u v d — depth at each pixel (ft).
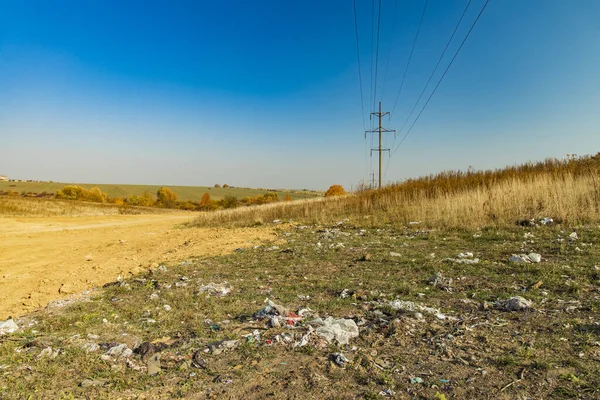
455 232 32.27
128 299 18.69
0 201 114.62
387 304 15.47
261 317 14.73
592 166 46.11
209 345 12.12
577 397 8.38
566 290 15.67
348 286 18.86
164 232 54.54
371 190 71.05
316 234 38.75
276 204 72.02
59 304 18.37
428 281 18.74
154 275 24.13
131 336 13.41
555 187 37.22
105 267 27.71
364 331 12.92
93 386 9.83
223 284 20.53
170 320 14.93
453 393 8.87
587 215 30.25
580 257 20.47
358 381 9.67
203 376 10.28
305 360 10.96
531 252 22.27
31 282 24.07
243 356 11.38
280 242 34.96
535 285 16.34
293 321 14.05
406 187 64.13
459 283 18.10
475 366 10.07
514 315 13.50
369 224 41.37
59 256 34.91
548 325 12.35
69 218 94.89
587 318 12.62
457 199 42.24
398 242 30.27
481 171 63.16
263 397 9.14
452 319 13.60
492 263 21.11
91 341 12.96
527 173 53.93
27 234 56.13
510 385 9.04
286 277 21.63
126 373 10.59
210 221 65.46
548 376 9.32
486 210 35.94
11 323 14.80
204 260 28.58
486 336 11.88
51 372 10.57
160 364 11.09
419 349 11.33
